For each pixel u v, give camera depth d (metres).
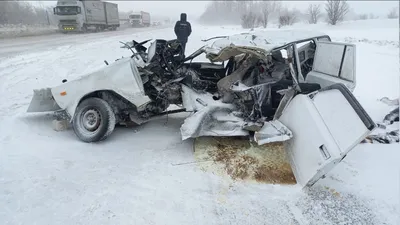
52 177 3.62
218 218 3.06
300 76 4.61
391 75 8.94
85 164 3.98
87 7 27.58
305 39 4.81
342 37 20.91
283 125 3.91
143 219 2.98
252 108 4.48
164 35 24.30
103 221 2.92
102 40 19.27
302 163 3.57
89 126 4.64
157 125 5.54
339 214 3.20
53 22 37.31
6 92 6.93
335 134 3.33
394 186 3.70
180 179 3.72
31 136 4.68
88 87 4.63
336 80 4.54
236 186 3.63
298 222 3.06
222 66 5.95
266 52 4.04
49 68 9.70
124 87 4.55
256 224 3.01
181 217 3.04
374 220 3.12
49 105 5.32
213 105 4.48
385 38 20.45
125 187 3.50
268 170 3.92
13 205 3.07
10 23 26.95
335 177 3.88
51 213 2.99
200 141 4.72
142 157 4.25
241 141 4.68
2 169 3.71
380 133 5.14
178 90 4.95
